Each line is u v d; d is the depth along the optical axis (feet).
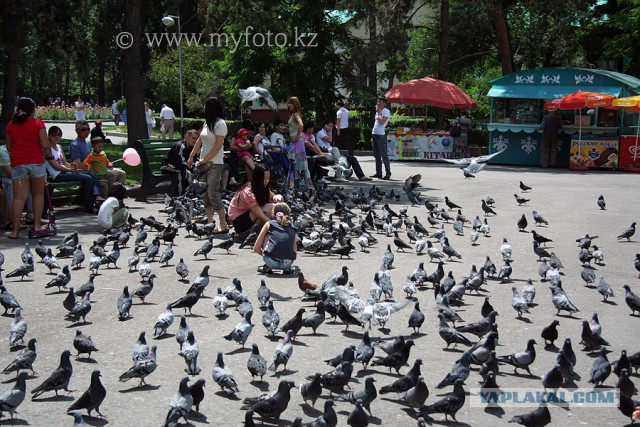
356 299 28.63
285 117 152.25
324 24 119.96
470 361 23.86
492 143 104.47
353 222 52.65
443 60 122.83
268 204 43.60
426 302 32.86
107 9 185.68
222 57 154.20
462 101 106.52
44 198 48.57
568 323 29.94
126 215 47.67
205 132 46.37
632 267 40.40
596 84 96.17
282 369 24.13
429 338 27.81
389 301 32.48
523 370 24.82
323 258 41.65
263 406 19.69
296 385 22.81
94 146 56.03
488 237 48.67
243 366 24.35
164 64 162.30
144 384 22.74
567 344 23.97
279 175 66.23
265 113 152.87
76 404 20.02
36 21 106.83
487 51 130.62
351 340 27.43
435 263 40.63
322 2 117.80
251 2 97.35
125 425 19.86
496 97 102.78
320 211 53.47
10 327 25.49
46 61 270.87
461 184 77.30
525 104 102.42
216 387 22.79
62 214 53.36
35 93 296.92
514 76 101.45
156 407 21.07
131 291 33.65
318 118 127.24
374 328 29.09
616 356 26.00
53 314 30.07
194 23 163.63
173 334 27.73
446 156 106.93
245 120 74.79
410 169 94.58
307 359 25.20
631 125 96.22
